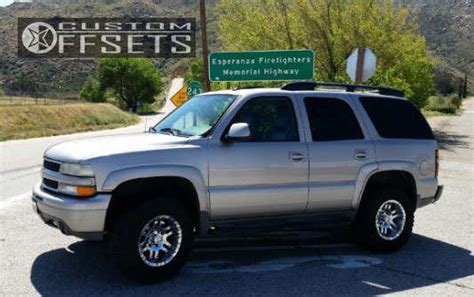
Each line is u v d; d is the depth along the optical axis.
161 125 6.65
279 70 21.55
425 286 5.56
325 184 6.32
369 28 26.25
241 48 28.02
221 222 5.86
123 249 5.23
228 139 5.73
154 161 5.39
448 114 63.44
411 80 38.34
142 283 5.42
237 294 5.20
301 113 6.33
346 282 5.62
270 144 6.01
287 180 6.07
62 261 6.12
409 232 6.91
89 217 5.10
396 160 6.81
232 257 6.48
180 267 5.58
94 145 5.56
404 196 6.83
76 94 142.12
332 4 26.91
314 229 7.71
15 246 6.73
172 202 5.45
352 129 6.65
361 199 6.75
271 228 6.10
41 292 5.14
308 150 6.21
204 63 24.75
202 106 6.41
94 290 5.22
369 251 6.86
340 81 25.83
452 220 8.85
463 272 6.05
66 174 5.27
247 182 5.85
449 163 18.11
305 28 27.02
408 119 7.17
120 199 5.47
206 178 5.65
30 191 10.91
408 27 28.28
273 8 27.53
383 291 5.38
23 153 20.34
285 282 5.58
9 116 41.91
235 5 28.97
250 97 6.09
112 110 63.25
